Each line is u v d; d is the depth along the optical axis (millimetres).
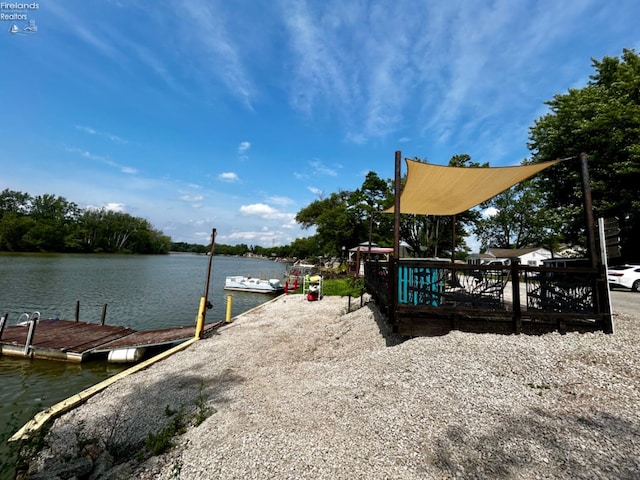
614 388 3641
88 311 15977
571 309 5402
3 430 5250
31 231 63312
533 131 20969
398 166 6090
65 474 3352
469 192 8336
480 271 5820
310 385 4965
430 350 5035
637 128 15711
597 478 2438
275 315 13086
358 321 9430
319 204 52219
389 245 37688
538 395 3680
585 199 5641
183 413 4582
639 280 15188
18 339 9414
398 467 2834
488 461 2764
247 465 3078
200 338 9547
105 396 5633
